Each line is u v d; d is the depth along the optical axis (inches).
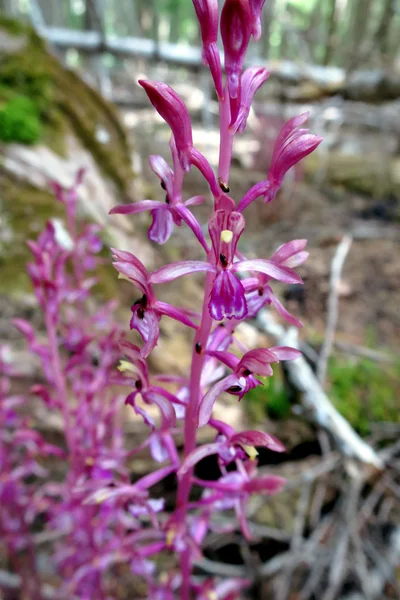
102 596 3.8
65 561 3.9
